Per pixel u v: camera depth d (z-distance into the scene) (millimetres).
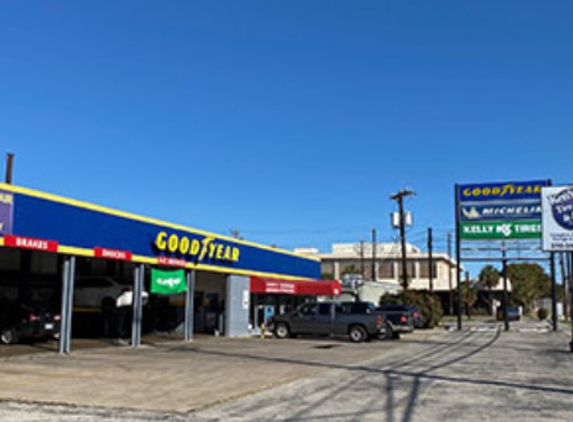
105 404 10578
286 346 24328
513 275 93312
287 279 37406
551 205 25422
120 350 20672
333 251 120625
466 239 40812
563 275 70812
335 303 28734
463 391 12625
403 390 12711
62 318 19031
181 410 10211
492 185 40562
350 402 11156
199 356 19281
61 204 18953
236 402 11125
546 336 34000
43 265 28500
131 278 30656
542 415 9961
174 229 24750
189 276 25953
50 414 9625
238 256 30109
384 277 111500
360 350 23250
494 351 23391
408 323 31359
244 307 30781
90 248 20016
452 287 89188
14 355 17875
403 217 50812
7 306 21781
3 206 16891
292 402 11148
